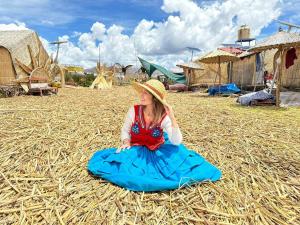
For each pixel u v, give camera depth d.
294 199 3.11
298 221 2.74
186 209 2.87
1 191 3.07
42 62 17.77
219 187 3.27
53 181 3.30
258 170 3.78
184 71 26.77
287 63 12.45
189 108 9.45
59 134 5.07
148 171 3.26
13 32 16.72
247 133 5.67
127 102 10.41
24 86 13.67
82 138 4.90
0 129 5.26
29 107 8.27
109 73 25.27
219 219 2.73
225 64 23.38
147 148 3.42
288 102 11.38
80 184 3.26
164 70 25.75
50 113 7.15
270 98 10.89
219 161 4.06
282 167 3.90
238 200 3.04
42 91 14.21
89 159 3.96
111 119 6.54
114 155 3.41
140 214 2.78
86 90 19.14
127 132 3.55
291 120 7.34
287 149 4.71
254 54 18.59
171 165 3.29
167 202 2.97
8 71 15.14
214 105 10.77
